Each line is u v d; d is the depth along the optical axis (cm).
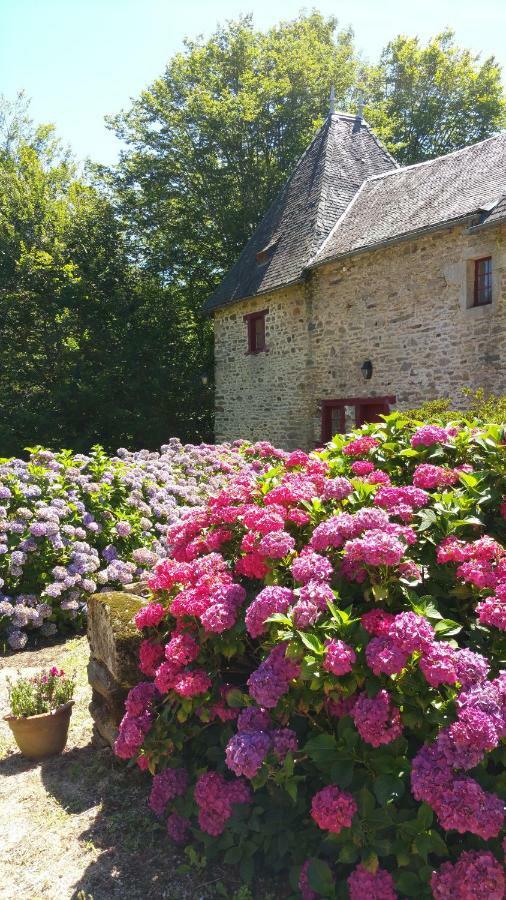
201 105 2058
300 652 218
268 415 1491
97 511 607
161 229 2214
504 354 955
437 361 1063
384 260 1159
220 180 2098
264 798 250
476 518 272
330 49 2447
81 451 1880
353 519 250
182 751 289
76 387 1938
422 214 1111
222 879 253
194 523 326
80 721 398
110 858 271
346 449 365
